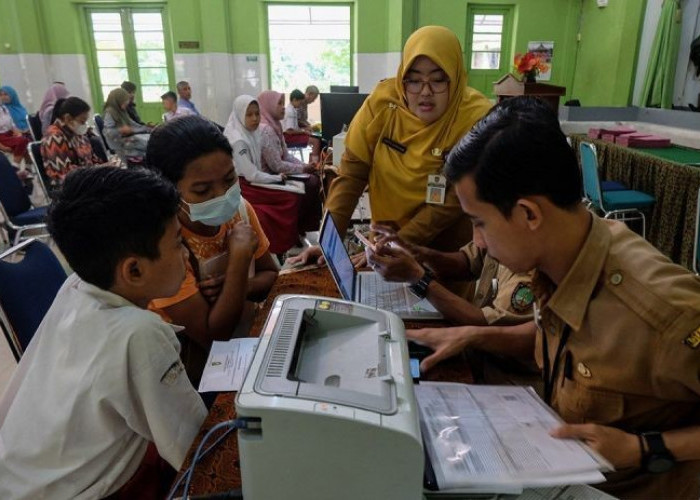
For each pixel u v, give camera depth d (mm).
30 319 1237
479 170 677
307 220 3783
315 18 7461
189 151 1119
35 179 5559
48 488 794
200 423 875
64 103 3682
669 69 5180
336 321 850
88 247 794
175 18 7152
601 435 717
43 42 7363
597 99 6484
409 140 1605
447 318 1206
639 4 5652
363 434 579
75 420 790
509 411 812
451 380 985
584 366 759
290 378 650
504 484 654
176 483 744
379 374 684
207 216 1191
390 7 7074
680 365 649
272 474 610
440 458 694
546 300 798
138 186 801
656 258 714
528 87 4527
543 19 7059
